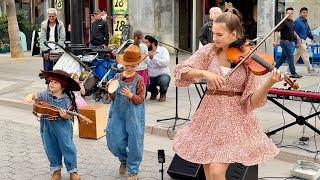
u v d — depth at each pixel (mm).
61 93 5246
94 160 6234
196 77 3777
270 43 15023
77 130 7676
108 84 5324
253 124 3861
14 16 18516
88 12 21172
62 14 21094
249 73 3770
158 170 5762
